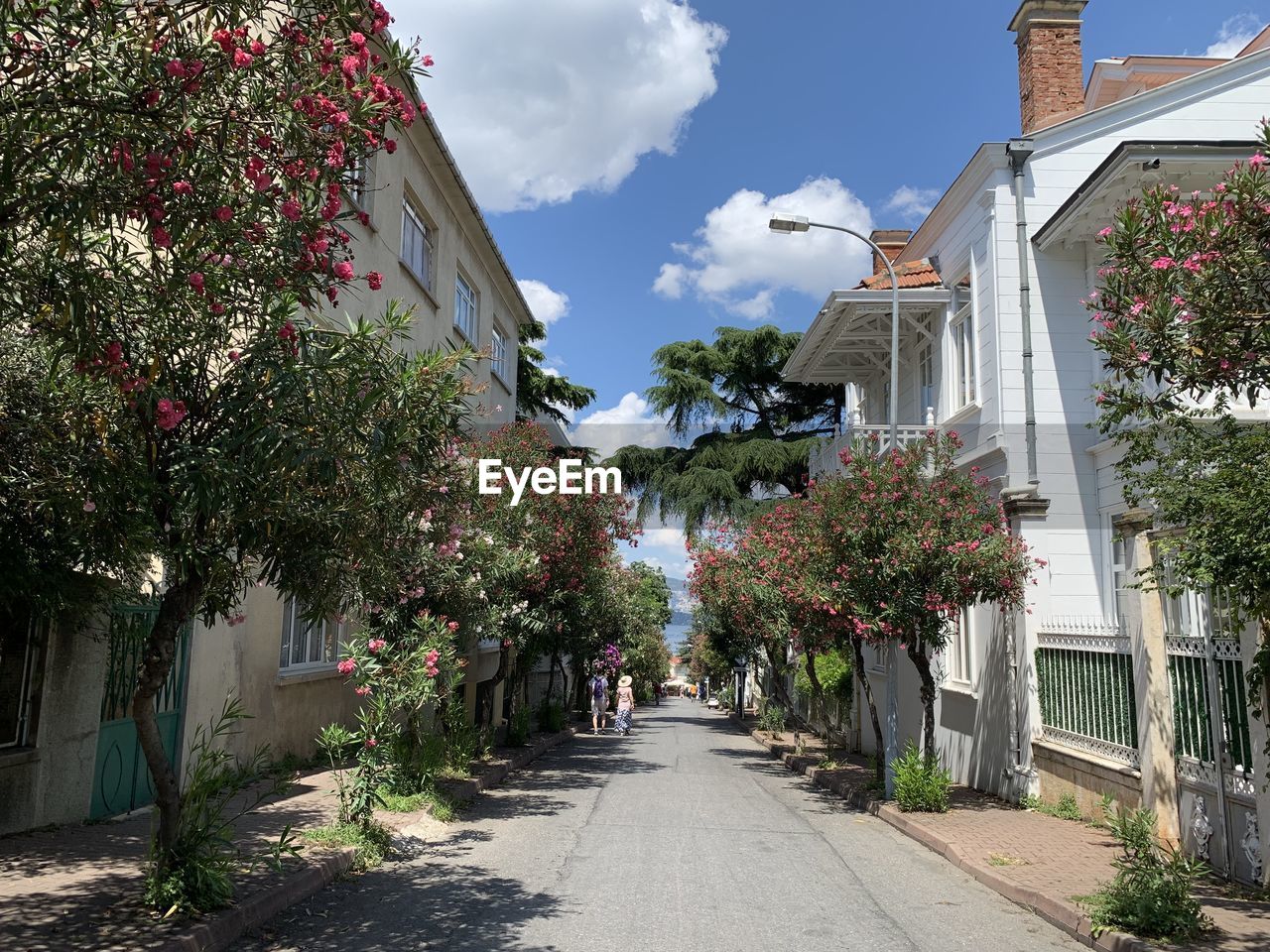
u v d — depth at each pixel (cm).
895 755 1282
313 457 524
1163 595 893
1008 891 758
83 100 461
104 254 551
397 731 970
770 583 1612
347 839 849
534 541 1566
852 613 1215
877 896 760
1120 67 1867
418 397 643
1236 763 777
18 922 555
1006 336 1428
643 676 5288
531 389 3550
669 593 5803
